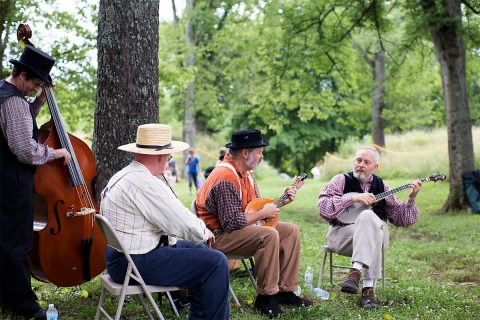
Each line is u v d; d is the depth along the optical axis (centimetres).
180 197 1822
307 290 562
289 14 1463
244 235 464
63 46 1153
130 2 541
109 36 544
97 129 556
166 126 405
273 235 462
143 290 381
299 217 1297
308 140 3494
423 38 1371
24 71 426
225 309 391
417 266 723
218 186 467
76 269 459
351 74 1688
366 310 500
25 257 426
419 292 563
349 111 2777
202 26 2716
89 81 1186
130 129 547
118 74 543
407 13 1365
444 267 717
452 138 1279
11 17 888
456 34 1246
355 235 511
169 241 421
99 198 552
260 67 2205
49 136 460
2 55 891
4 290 422
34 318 430
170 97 3466
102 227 373
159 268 386
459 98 1267
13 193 416
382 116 2439
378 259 509
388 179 2120
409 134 2552
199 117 3528
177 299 486
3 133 414
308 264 711
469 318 483
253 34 2034
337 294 551
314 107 2050
